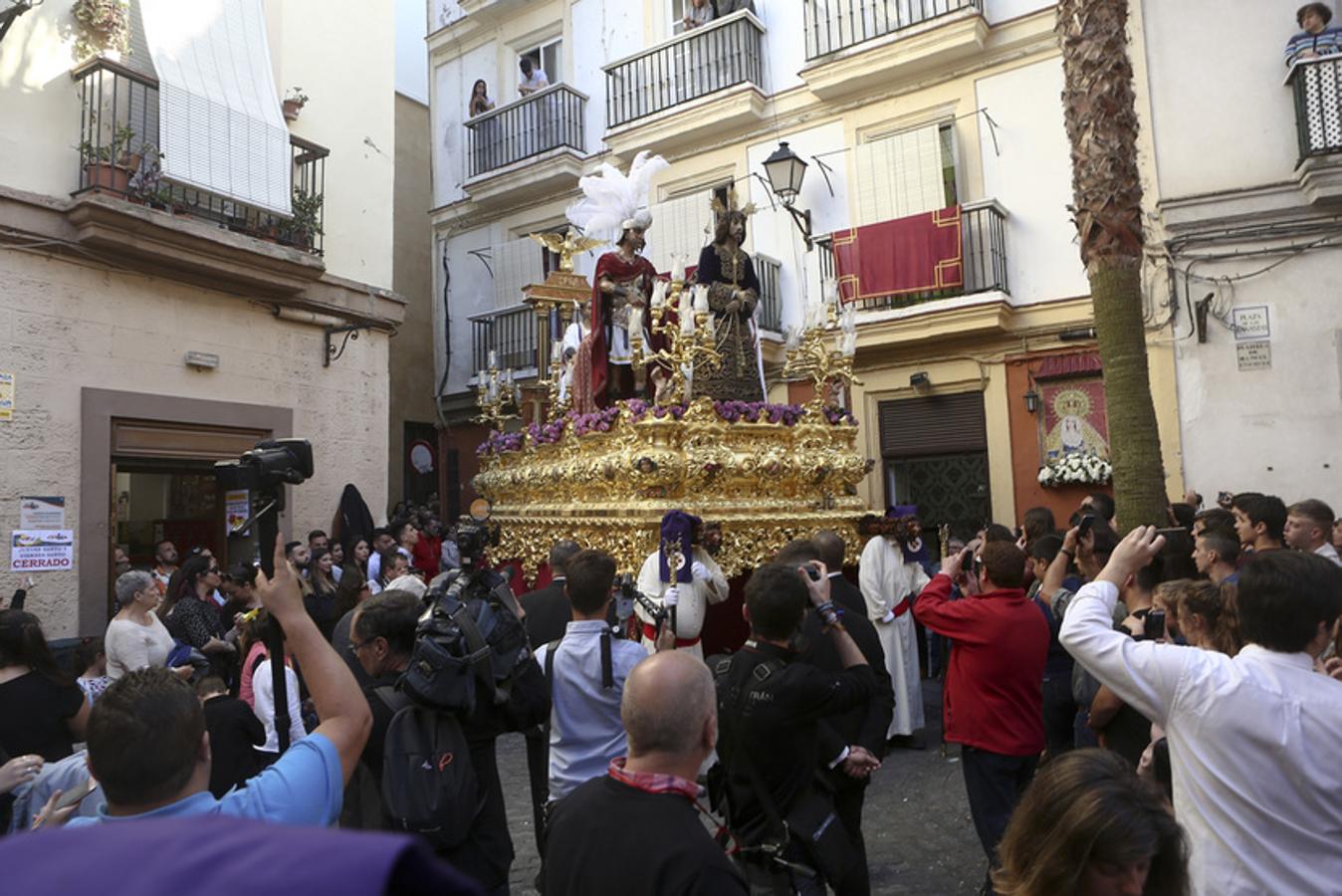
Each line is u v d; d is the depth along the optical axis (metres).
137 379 9.35
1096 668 2.56
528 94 16.39
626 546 7.27
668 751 2.28
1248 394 10.47
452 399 17.55
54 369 8.68
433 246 18.17
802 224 13.73
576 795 2.32
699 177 14.87
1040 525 6.12
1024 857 1.70
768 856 3.07
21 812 3.05
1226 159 10.70
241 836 0.65
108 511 9.02
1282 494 10.24
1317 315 10.27
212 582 7.45
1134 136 5.97
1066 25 6.13
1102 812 1.60
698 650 6.36
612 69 15.51
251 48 10.48
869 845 5.21
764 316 13.55
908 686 7.24
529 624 5.98
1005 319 12.02
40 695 3.81
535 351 16.02
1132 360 5.76
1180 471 10.71
